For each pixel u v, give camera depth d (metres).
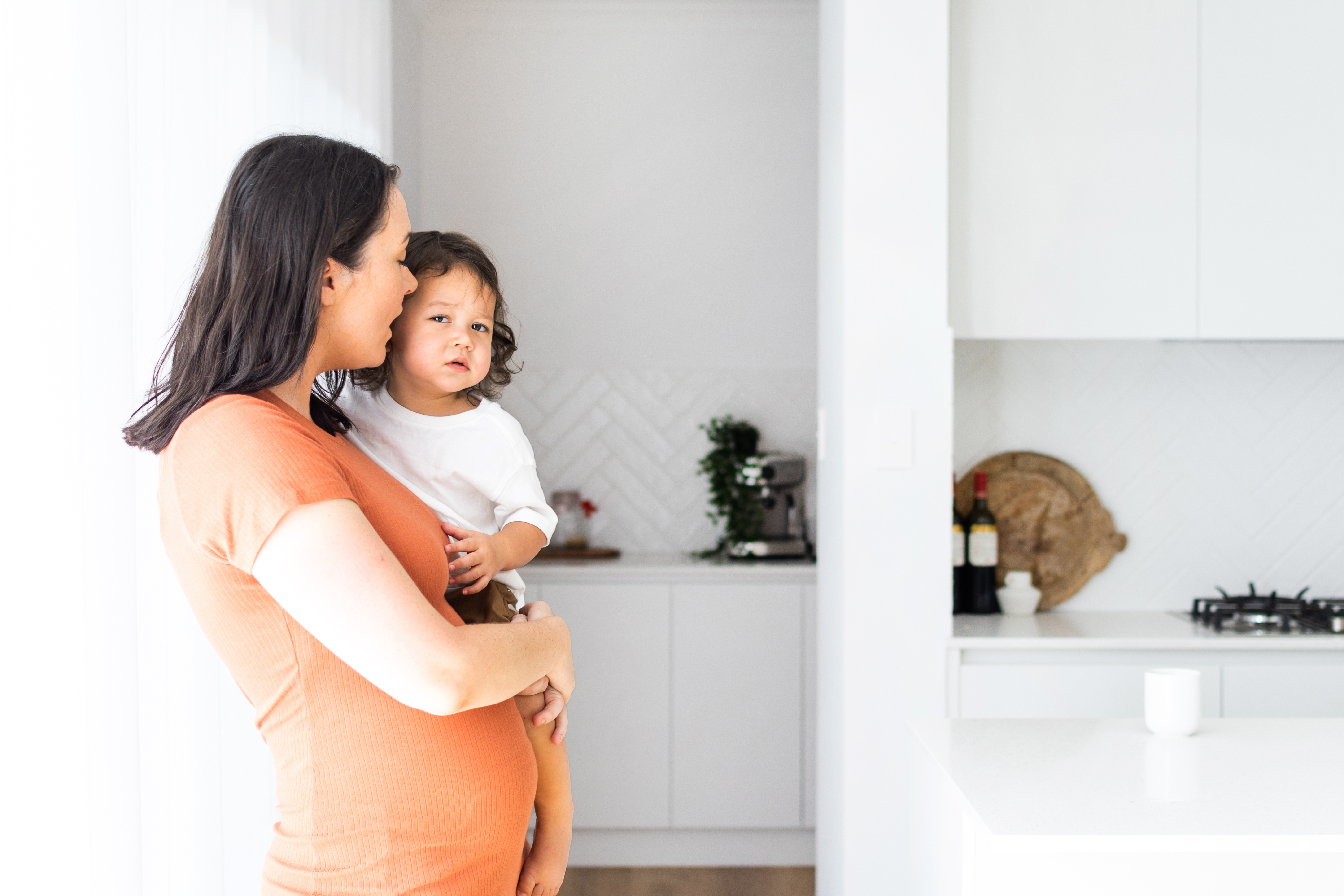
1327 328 2.41
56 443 1.12
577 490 3.52
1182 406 2.80
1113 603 2.79
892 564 2.26
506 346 1.45
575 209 3.53
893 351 2.25
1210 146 2.40
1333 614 2.47
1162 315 2.41
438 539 1.08
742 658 3.12
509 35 3.52
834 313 2.44
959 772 1.28
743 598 3.12
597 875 3.12
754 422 3.52
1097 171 2.40
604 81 3.53
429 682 0.84
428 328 1.28
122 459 1.25
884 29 2.24
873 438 2.26
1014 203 2.40
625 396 3.53
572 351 3.53
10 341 1.08
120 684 1.24
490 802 1.00
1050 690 2.29
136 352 1.38
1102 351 2.80
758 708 3.12
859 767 2.27
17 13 1.09
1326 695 2.31
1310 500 2.79
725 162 3.53
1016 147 2.40
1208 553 2.80
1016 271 2.41
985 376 2.81
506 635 0.95
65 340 1.13
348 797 0.93
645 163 3.53
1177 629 2.45
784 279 3.53
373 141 2.57
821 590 2.67
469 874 0.99
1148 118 2.40
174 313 1.47
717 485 3.34
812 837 3.17
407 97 3.29
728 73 3.53
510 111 3.52
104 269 1.22
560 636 1.04
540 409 3.53
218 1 1.63
